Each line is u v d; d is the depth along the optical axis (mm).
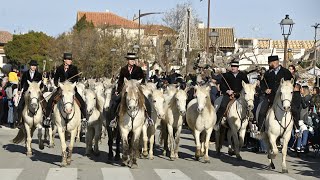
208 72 24484
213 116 15234
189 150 18156
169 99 16359
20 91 17453
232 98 16219
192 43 53875
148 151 16906
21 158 15086
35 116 15633
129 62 14984
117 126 13906
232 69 16562
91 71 70562
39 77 16734
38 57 87875
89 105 14922
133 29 97438
